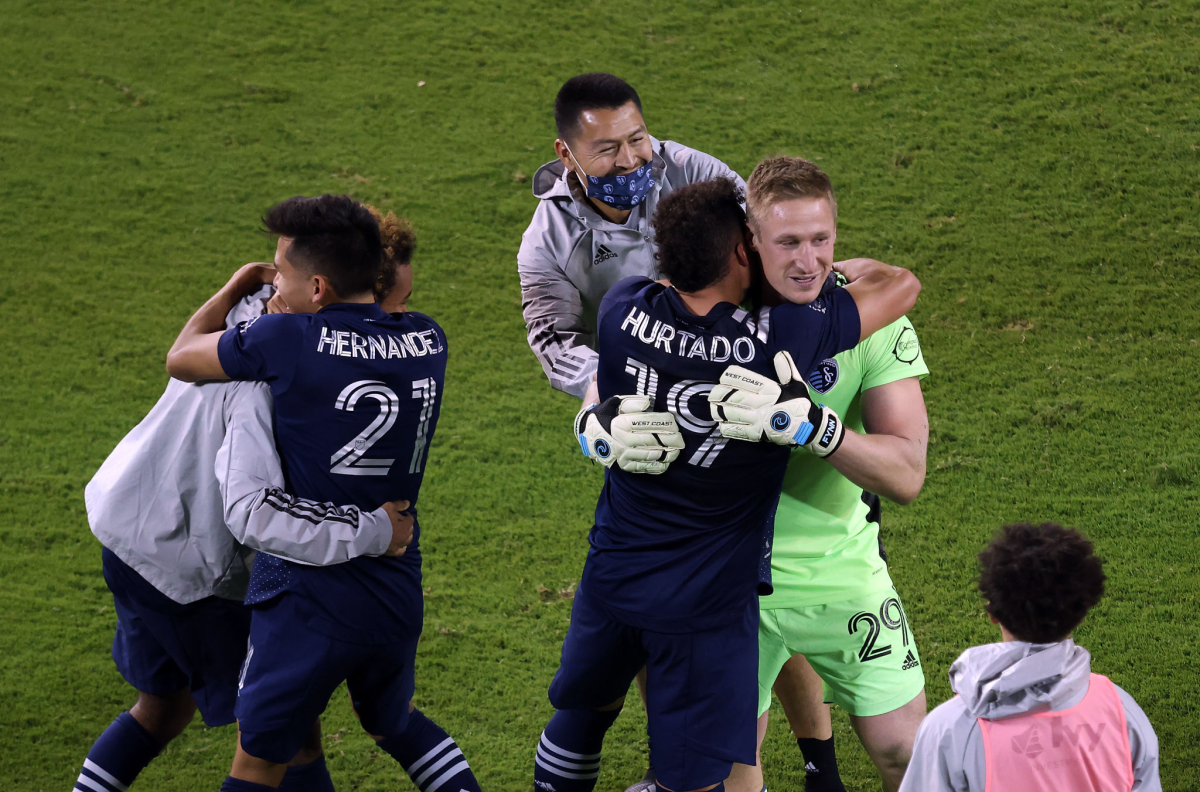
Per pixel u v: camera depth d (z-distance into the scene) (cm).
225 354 1160
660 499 1108
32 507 2281
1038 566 891
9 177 3525
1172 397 2295
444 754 1323
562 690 1217
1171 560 1878
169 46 4172
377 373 1181
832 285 1125
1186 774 1452
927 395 2398
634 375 1088
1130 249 2770
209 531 1230
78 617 1969
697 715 1124
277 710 1183
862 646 1300
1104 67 3481
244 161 3578
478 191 3362
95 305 2986
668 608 1112
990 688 902
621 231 1417
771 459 1097
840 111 3494
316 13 4331
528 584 2006
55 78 4006
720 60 3812
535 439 2434
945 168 3186
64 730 1683
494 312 2886
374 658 1230
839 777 1488
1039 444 2220
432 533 2158
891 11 3931
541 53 3981
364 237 1194
